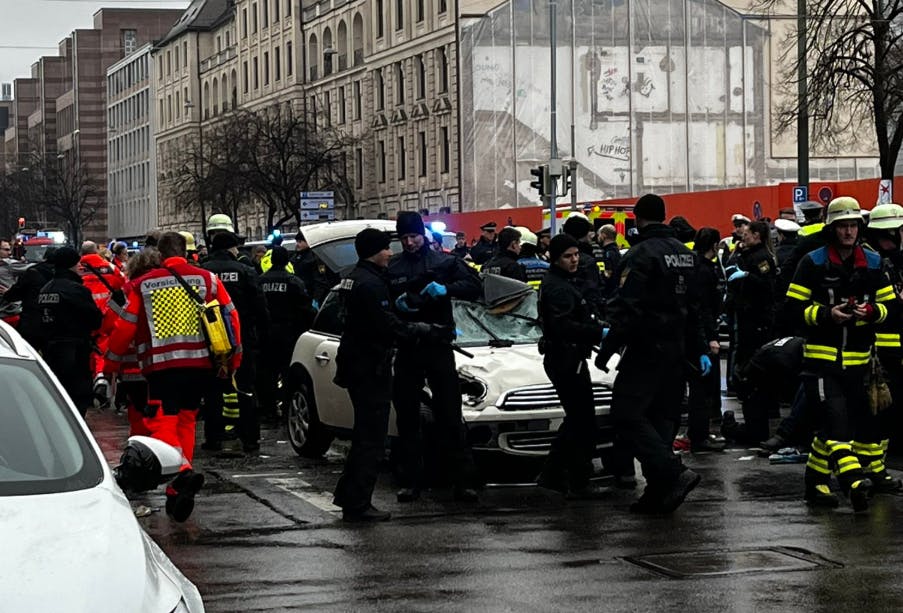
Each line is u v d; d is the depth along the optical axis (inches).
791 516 397.1
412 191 2817.4
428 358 423.2
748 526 382.0
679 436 579.2
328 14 3245.6
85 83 5876.0
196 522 405.4
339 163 3006.9
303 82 3405.5
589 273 540.1
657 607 293.9
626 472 455.5
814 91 1301.7
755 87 2625.5
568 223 521.0
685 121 2600.9
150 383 426.3
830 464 412.8
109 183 5492.1
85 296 561.9
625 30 2578.7
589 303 517.7
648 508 406.3
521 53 2559.1
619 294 403.2
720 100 2613.2
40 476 206.7
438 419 427.8
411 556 349.7
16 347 241.9
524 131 2561.5
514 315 502.9
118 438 625.9
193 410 432.1
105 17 5910.4
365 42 3026.6
